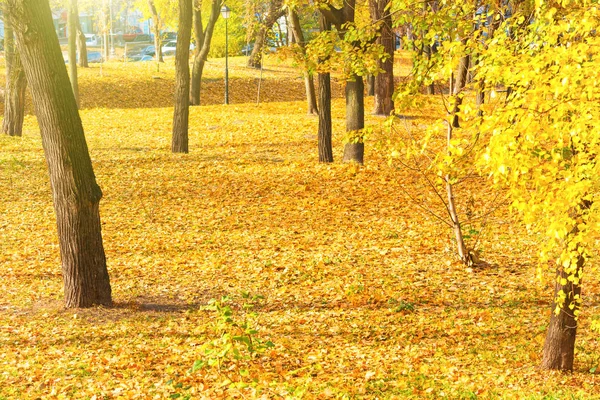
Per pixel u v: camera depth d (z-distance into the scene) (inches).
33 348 366.0
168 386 310.7
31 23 394.6
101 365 343.3
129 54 2780.5
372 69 568.4
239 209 701.3
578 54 235.1
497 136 232.2
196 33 1658.5
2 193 738.8
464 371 346.6
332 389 307.1
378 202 730.8
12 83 1042.1
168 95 1729.8
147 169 859.4
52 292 469.1
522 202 261.7
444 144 972.6
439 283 499.2
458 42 275.4
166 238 606.9
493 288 487.2
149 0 2117.4
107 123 1264.8
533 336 403.9
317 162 888.3
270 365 349.1
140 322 412.5
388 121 389.1
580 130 231.3
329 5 765.9
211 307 303.9
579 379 335.3
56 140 416.2
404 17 433.7
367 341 393.4
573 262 261.3
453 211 538.0
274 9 1556.3
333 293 477.1
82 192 425.1
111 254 564.4
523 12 373.4
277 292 478.9
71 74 1364.4
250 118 1300.4
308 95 1364.4
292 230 634.8
